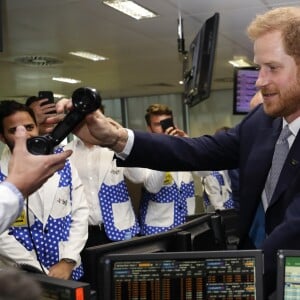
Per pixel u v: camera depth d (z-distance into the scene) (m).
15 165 0.92
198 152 1.44
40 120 2.03
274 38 1.12
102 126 1.27
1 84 8.80
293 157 1.17
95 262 1.11
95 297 1.01
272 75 1.14
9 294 0.43
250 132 1.35
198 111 11.35
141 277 1.05
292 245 1.10
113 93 10.98
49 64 7.27
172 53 6.91
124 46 6.40
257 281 1.02
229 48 6.75
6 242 1.94
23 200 0.91
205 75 2.75
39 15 4.89
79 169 2.58
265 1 4.71
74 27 5.40
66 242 2.08
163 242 1.29
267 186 1.26
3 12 4.72
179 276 1.04
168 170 1.44
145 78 8.98
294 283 0.99
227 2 4.73
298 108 1.17
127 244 1.19
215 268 1.03
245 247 1.32
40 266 1.87
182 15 5.08
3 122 2.01
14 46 6.12
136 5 4.71
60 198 2.10
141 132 1.39
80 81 8.95
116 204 2.59
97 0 4.50
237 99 4.86
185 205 3.15
